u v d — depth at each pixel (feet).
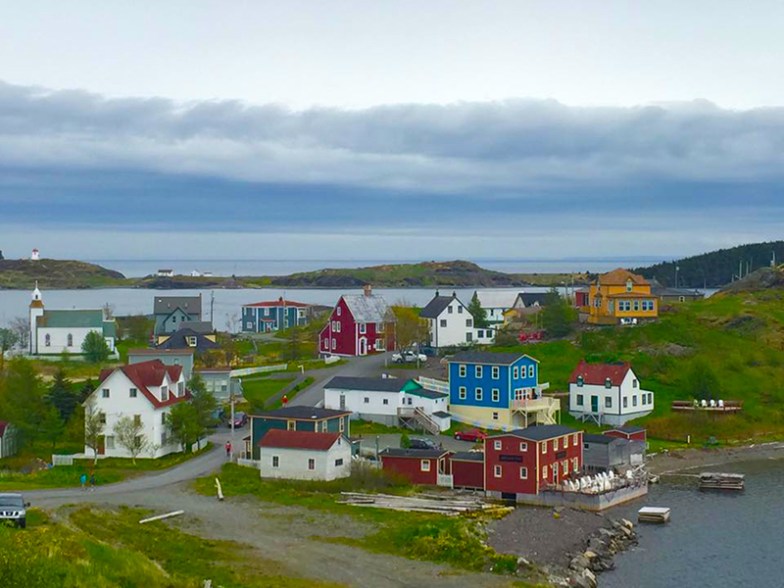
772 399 439.63
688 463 367.04
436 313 525.34
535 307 623.77
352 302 530.68
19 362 387.75
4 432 328.70
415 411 382.42
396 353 522.06
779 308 553.23
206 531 248.11
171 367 367.45
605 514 291.17
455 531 250.37
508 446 299.99
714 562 248.11
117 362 508.94
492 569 227.81
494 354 392.88
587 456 335.06
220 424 384.27
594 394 406.21
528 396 391.24
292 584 207.10
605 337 494.59
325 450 301.43
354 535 250.37
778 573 239.50
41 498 264.93
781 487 331.57
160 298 636.07
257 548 235.40
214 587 196.65
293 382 447.01
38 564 158.10
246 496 284.20
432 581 217.77
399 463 315.37
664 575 238.07
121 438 327.06
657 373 456.45
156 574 185.57
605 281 538.47
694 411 412.77
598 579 234.79
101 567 171.94
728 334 508.53
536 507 293.23
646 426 403.54
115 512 255.91
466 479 308.60
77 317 543.39
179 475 309.22
